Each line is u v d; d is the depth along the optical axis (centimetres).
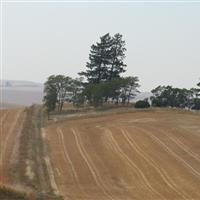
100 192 4575
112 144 6938
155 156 6200
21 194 3297
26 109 11288
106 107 11100
